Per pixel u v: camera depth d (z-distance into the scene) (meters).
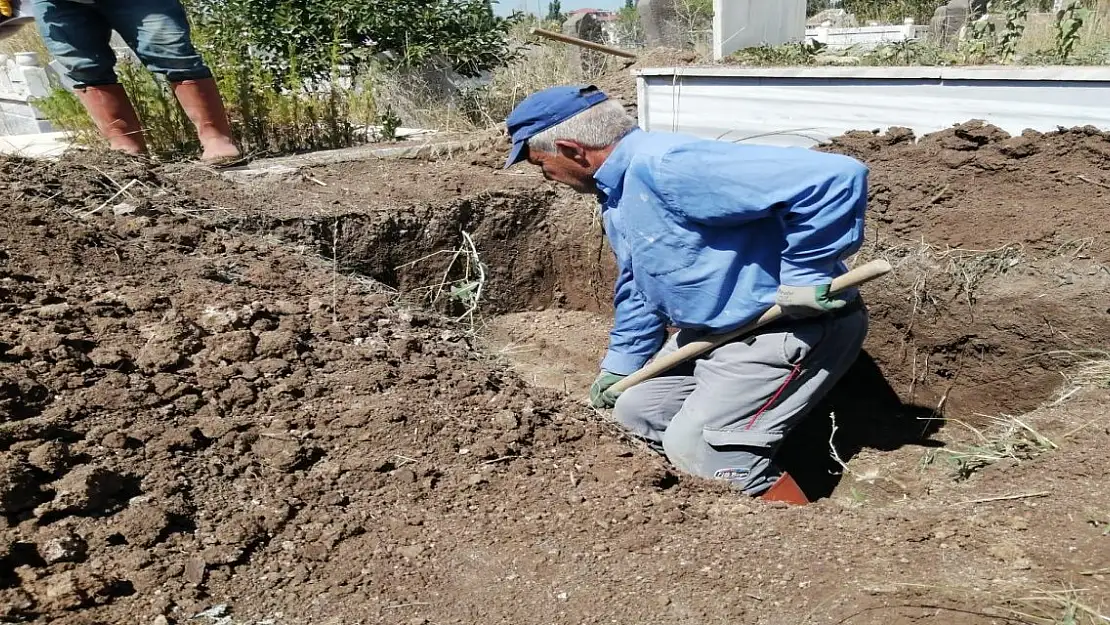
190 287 2.76
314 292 3.09
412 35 7.38
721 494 2.31
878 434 3.69
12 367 2.02
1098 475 2.23
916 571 1.85
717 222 2.49
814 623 1.68
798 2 7.53
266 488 1.95
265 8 7.03
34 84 7.16
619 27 11.32
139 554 1.66
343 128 5.79
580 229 4.70
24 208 2.97
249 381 2.30
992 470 2.47
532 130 2.65
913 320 3.63
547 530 1.96
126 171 3.79
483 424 2.34
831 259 2.44
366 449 2.15
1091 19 6.71
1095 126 3.95
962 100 4.37
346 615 1.62
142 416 2.03
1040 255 3.46
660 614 1.70
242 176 4.49
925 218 3.83
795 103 4.96
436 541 1.88
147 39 4.31
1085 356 3.20
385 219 4.18
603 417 2.74
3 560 1.56
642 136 2.59
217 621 1.57
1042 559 1.87
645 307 3.10
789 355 2.72
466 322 4.55
